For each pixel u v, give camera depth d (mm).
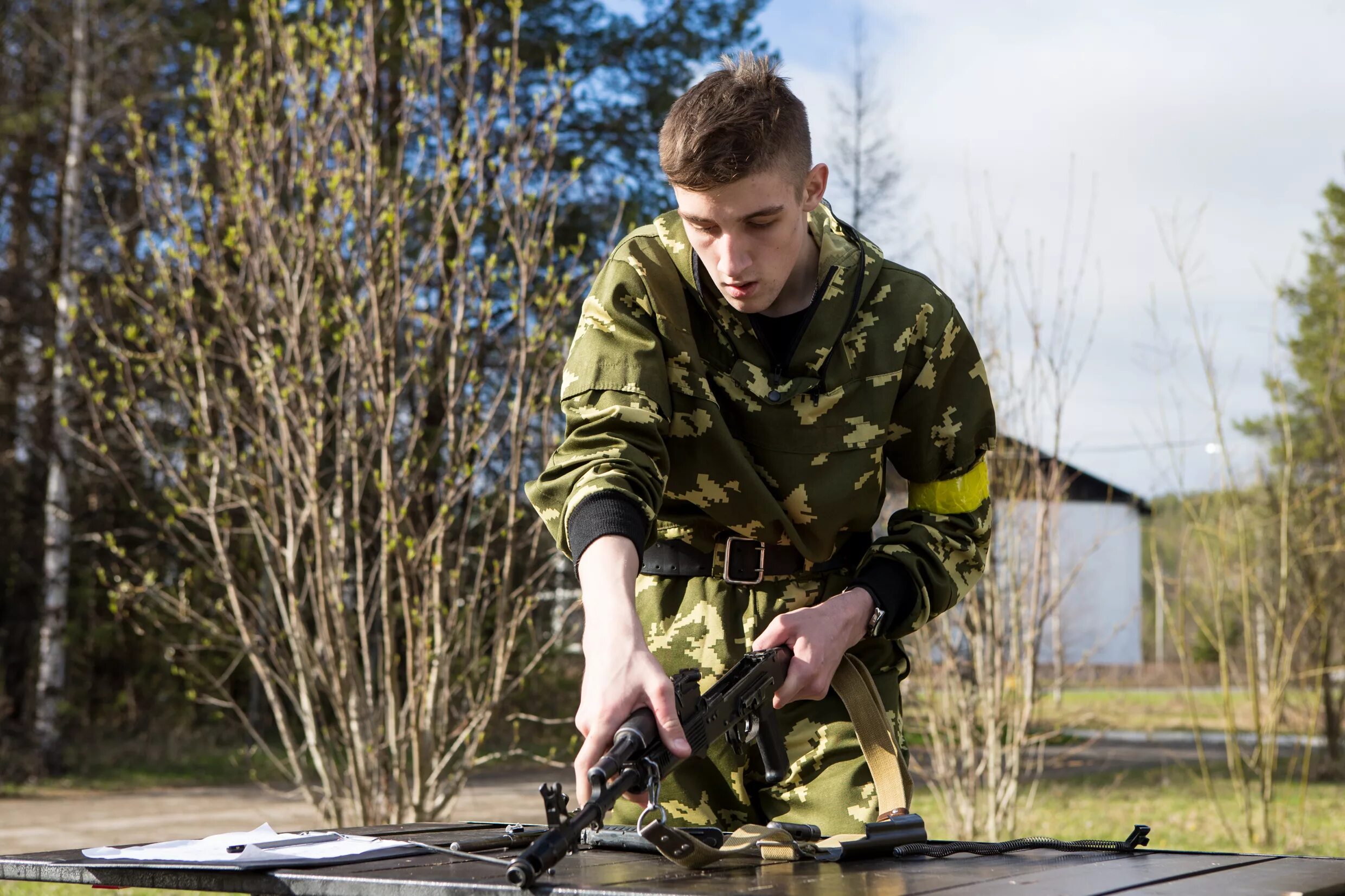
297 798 9336
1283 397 7062
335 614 5020
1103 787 9539
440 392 5320
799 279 1797
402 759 4926
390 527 5121
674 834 1223
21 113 12211
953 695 6961
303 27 5656
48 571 11336
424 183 6125
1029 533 6871
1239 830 7430
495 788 8867
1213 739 14117
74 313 7184
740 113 1546
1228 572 7562
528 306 5312
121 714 14250
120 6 11789
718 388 1785
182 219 5375
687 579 1870
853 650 1854
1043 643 8539
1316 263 13938
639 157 11531
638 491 1588
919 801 8547
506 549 5473
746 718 1495
